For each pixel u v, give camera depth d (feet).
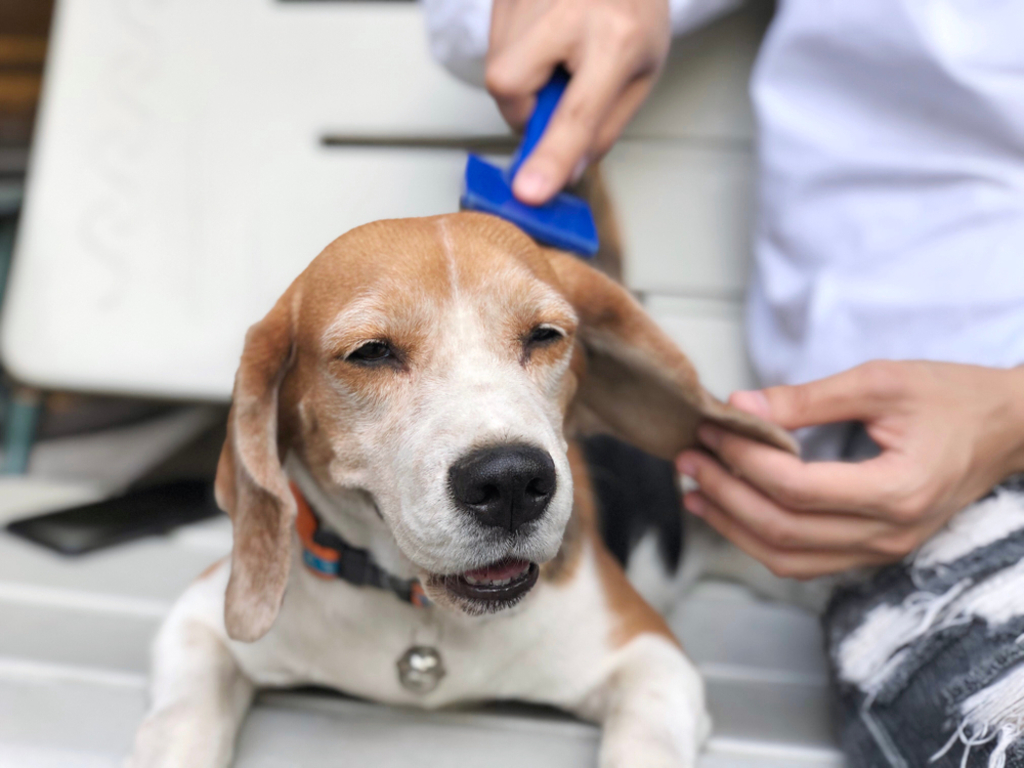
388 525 1.34
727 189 2.36
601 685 1.52
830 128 1.94
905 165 1.84
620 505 1.93
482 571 1.30
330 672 1.51
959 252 1.74
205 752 1.35
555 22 1.63
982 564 1.41
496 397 1.29
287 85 2.46
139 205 2.46
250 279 2.46
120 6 2.48
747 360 2.33
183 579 1.96
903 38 1.79
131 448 3.27
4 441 2.74
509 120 1.73
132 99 2.47
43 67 3.35
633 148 2.36
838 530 1.49
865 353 1.80
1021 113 1.72
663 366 1.50
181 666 1.47
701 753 1.47
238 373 1.41
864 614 1.52
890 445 1.45
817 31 1.92
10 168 3.21
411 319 1.35
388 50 2.45
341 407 1.38
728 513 1.60
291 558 1.46
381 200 2.45
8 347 2.45
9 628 1.74
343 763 1.41
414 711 1.53
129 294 2.45
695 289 2.36
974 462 1.46
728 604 2.02
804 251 1.96
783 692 1.68
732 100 2.35
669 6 1.84
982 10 1.77
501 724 1.52
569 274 1.52
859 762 1.41
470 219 1.45
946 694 1.32
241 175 2.46
